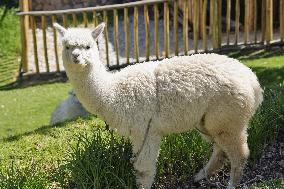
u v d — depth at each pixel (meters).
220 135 4.71
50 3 13.27
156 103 4.57
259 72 8.38
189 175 5.23
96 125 6.72
